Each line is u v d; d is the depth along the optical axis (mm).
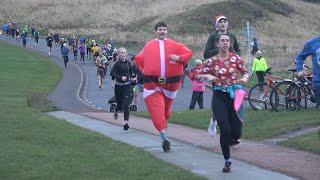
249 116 17547
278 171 10016
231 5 85188
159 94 12062
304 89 18797
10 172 9609
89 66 51688
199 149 12461
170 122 18281
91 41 60188
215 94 10102
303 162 10766
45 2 100062
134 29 80312
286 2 96562
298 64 14633
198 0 90000
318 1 104062
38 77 40656
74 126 16281
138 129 16250
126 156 11195
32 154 11219
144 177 9320
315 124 15102
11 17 94062
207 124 17094
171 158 11336
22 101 25844
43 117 18781
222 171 9961
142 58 12055
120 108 16578
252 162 10820
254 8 85875
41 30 85688
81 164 10328
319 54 14250
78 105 26453
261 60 30547
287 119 16203
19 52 59156
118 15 89562
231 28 79250
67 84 37250
